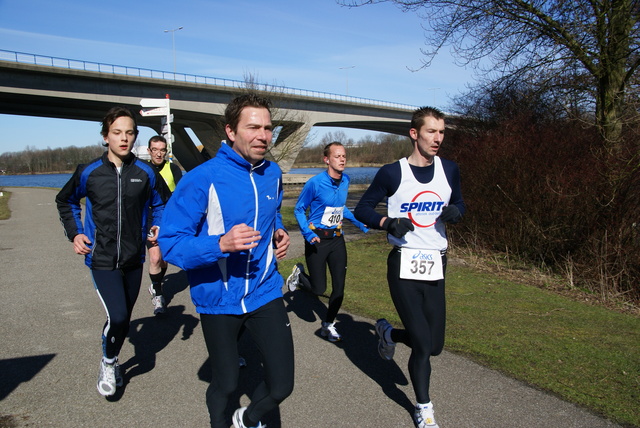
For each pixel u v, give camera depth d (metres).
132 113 3.24
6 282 6.45
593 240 6.49
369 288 6.07
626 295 5.91
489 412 2.96
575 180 6.96
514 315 4.93
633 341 4.18
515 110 10.34
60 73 29.47
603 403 3.04
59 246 9.46
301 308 5.29
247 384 3.41
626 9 7.79
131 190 3.23
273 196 2.48
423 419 2.70
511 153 8.10
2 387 3.32
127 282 3.35
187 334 4.45
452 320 4.74
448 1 9.23
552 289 6.16
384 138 89.31
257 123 2.28
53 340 4.25
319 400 3.15
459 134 12.55
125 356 3.92
